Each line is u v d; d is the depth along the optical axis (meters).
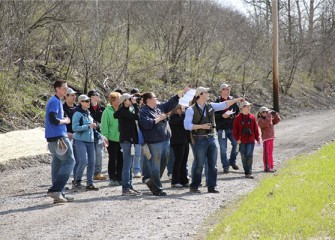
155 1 45.00
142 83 38.66
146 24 43.69
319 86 66.88
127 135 15.15
